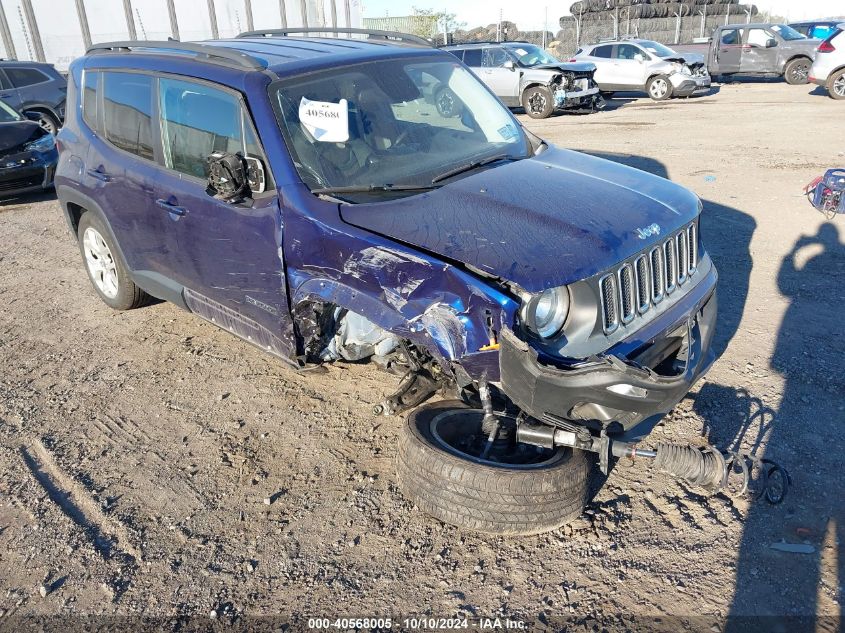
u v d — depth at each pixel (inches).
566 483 114.8
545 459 124.5
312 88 152.5
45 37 1019.9
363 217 131.0
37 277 267.1
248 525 131.0
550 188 138.0
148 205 175.3
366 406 167.2
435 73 173.8
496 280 112.7
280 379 182.1
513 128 175.6
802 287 219.1
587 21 1298.0
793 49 804.6
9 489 144.6
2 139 377.4
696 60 748.6
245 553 124.4
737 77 951.6
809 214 290.7
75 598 116.8
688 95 740.7
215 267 159.9
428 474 116.8
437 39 1286.9
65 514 136.4
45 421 168.4
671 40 1290.6
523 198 132.4
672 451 119.5
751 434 146.9
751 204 309.1
